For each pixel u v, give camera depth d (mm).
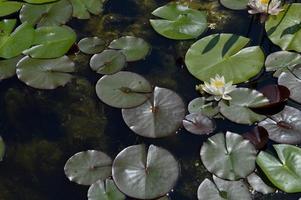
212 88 2975
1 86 3154
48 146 2906
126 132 2943
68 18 3516
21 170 2797
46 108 3078
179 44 3414
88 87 3170
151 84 3186
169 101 2992
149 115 2924
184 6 3572
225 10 3637
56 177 2764
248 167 2684
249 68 3152
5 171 2791
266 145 2814
